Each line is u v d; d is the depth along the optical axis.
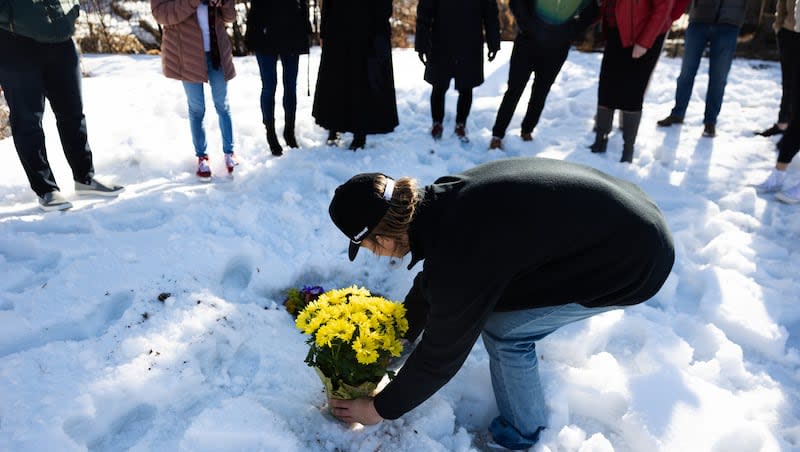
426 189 1.84
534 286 1.85
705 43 5.14
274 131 4.30
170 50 3.68
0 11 2.97
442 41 4.52
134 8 7.66
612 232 1.79
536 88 4.80
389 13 4.14
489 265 1.71
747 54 8.09
